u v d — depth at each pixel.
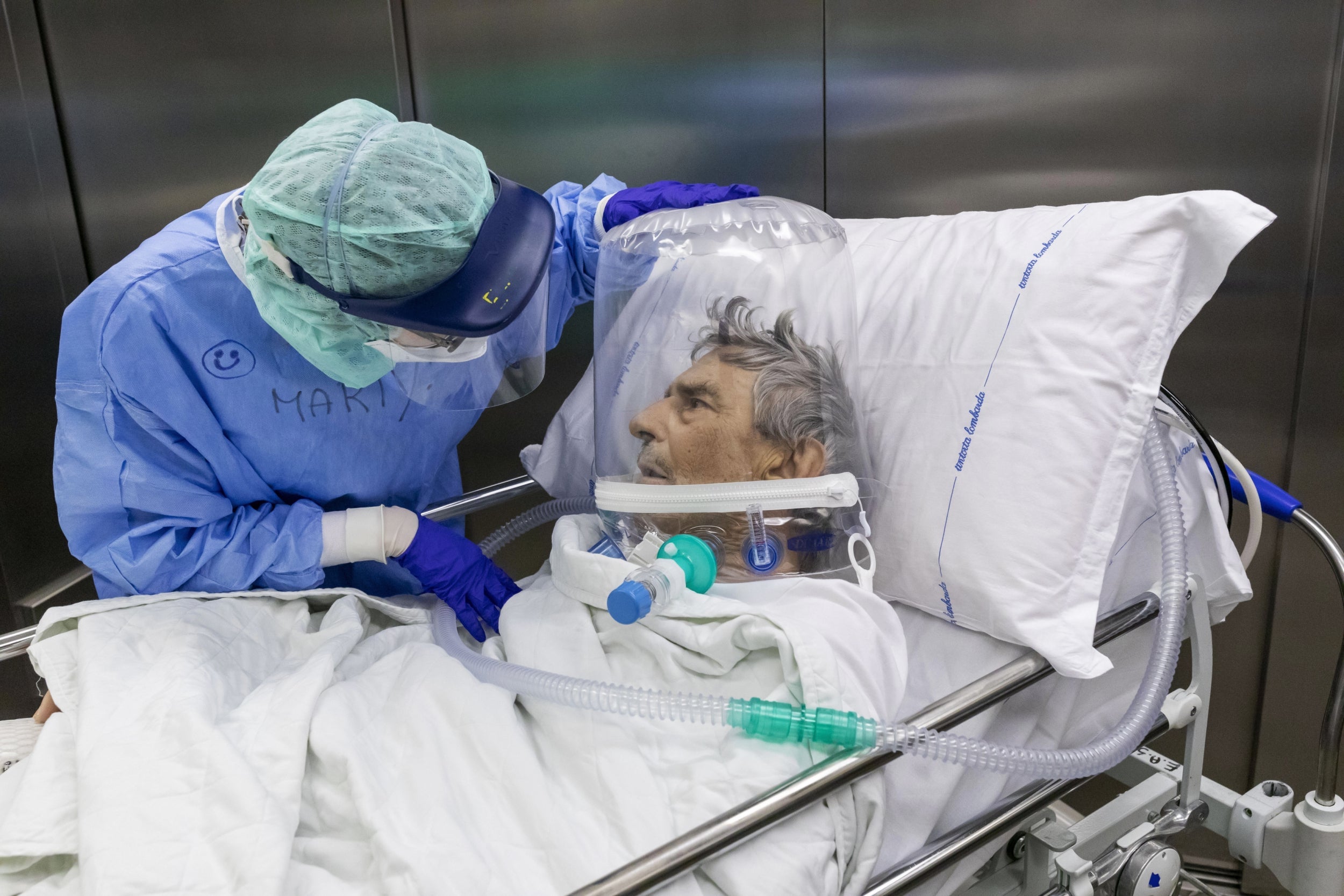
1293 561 1.58
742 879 0.66
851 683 0.77
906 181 1.63
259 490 1.03
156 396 0.90
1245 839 1.05
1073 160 1.53
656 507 0.89
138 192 1.75
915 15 1.54
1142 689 0.84
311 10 1.67
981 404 0.92
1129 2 1.43
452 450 1.33
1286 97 1.40
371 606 1.01
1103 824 0.95
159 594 0.92
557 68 1.69
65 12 1.65
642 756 0.75
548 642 0.86
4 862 0.67
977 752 0.72
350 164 0.78
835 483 0.87
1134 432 0.87
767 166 1.69
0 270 1.68
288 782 0.69
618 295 0.98
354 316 0.83
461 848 0.66
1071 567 0.87
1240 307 1.51
